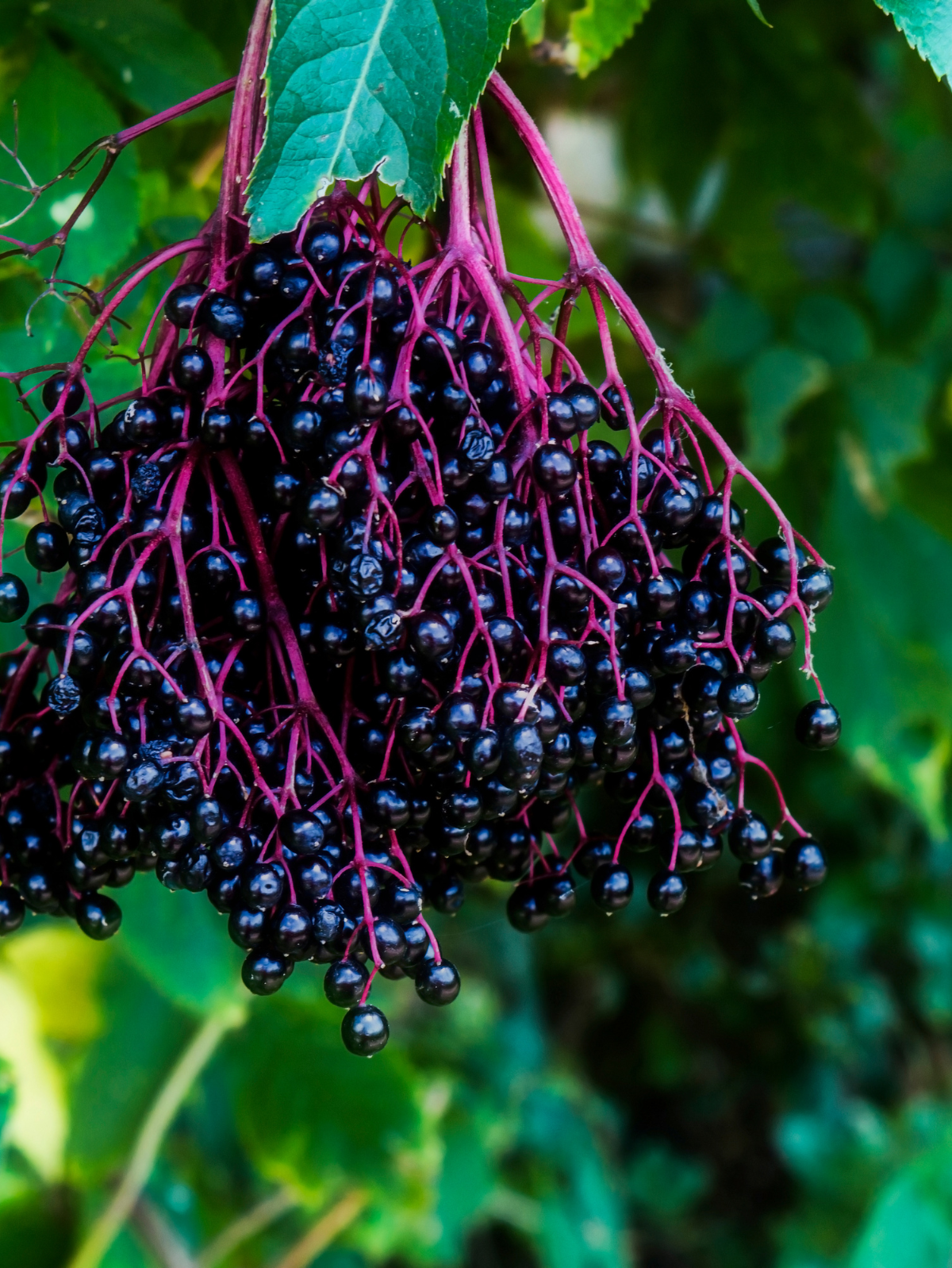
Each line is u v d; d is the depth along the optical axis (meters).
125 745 0.66
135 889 0.81
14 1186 0.92
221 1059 1.00
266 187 0.66
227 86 0.68
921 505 1.03
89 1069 0.88
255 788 0.66
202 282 0.68
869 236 1.09
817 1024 1.70
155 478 0.67
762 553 0.68
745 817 0.69
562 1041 1.80
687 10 0.91
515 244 0.84
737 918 1.80
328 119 0.66
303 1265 1.06
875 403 0.98
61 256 0.68
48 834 0.68
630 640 0.67
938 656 1.02
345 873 0.66
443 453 0.67
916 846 1.65
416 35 0.66
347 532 0.65
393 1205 0.90
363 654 0.67
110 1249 0.91
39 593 0.76
